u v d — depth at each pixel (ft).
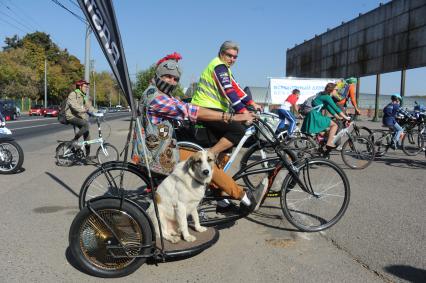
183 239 13.20
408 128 36.60
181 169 12.95
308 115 27.73
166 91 13.46
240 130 15.64
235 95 15.25
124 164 14.11
